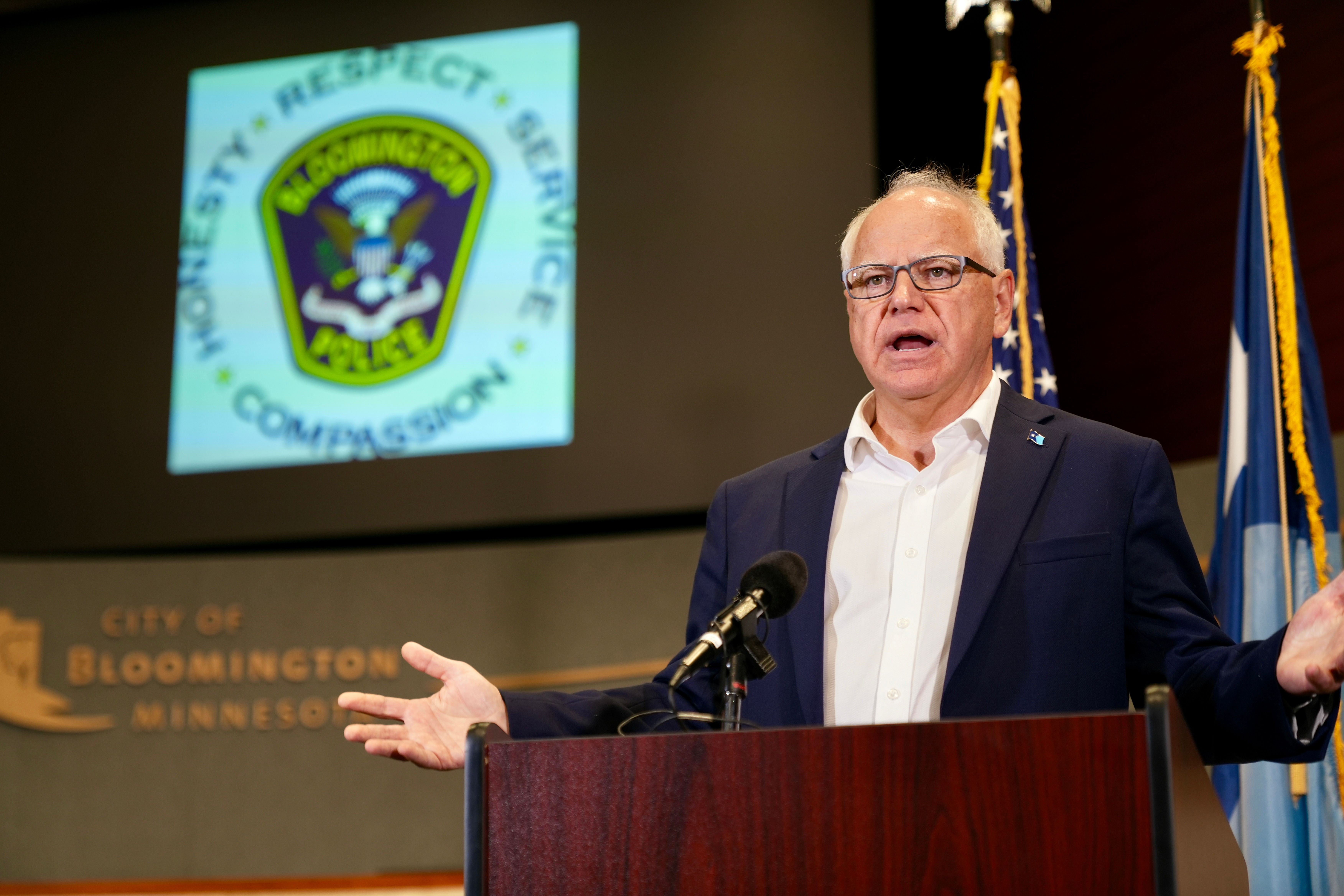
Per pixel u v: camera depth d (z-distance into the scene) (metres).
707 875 2.42
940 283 3.77
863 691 3.53
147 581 12.67
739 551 3.82
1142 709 2.94
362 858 11.99
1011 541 3.42
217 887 11.88
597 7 12.00
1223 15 11.33
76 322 12.46
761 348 11.16
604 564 12.27
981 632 3.33
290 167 12.35
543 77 11.98
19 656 12.48
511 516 11.37
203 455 11.99
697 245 11.43
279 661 12.46
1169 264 11.39
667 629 11.99
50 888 11.93
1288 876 4.77
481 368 11.66
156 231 12.48
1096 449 3.56
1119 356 11.57
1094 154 12.05
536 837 2.49
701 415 11.17
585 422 11.40
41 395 12.37
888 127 12.00
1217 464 10.28
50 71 13.02
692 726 3.47
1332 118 10.62
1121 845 2.27
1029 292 6.16
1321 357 10.44
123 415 12.20
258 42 12.66
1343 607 2.69
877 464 3.89
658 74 11.77
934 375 3.73
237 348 12.12
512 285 11.73
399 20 12.38
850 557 3.72
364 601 12.52
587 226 11.67
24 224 12.73
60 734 12.39
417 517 11.52
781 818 2.42
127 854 12.14
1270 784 4.88
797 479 3.92
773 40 11.61
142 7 12.98
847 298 3.91
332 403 11.87
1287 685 2.67
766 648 3.47
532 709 3.01
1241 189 7.88
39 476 12.23
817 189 11.27
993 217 4.03
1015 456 3.60
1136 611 3.37
